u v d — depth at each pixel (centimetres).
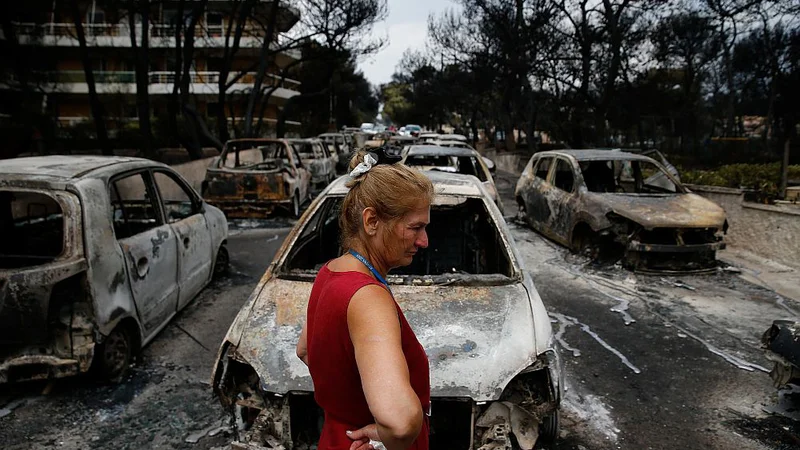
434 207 448
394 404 107
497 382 261
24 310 346
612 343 491
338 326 123
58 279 351
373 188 132
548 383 277
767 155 1620
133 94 2950
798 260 732
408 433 107
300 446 263
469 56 2839
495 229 395
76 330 364
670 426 354
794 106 1420
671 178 815
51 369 362
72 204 367
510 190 1697
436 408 271
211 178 1070
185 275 522
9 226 464
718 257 806
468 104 3922
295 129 3875
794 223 739
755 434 346
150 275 443
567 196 820
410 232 134
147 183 484
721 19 1655
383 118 9031
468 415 271
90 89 1670
